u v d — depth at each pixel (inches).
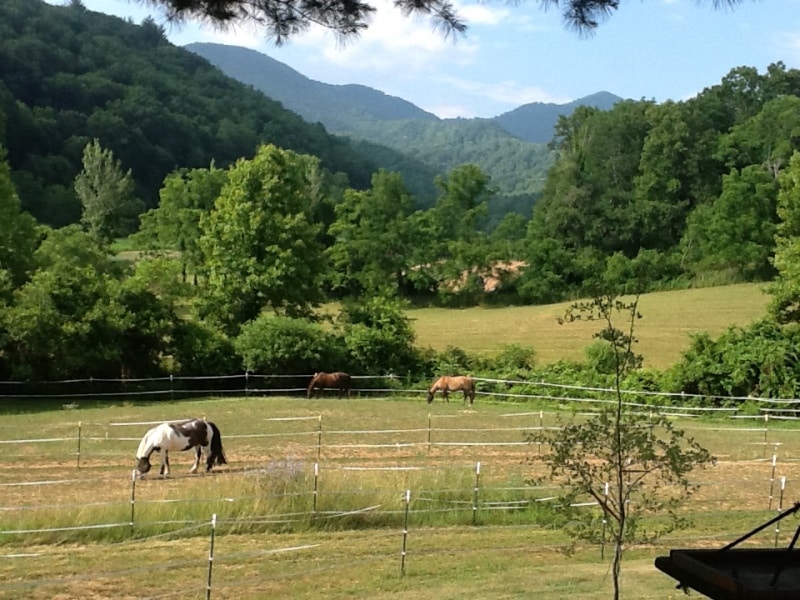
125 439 1027.3
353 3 314.0
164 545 559.8
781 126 3678.6
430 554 547.2
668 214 3740.2
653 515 661.3
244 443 1016.9
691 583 223.9
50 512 589.6
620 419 335.9
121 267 2471.7
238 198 2054.6
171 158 5846.5
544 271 3580.2
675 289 3339.1
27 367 1529.3
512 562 532.1
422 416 1293.1
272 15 318.3
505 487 695.7
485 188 4114.2
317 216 4035.4
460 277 3698.3
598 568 518.6
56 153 5123.0
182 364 1636.3
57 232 2287.2
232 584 476.4
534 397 1521.9
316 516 614.9
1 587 453.1
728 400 1441.9
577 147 4350.4
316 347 1668.3
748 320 2600.9
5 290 1596.9
